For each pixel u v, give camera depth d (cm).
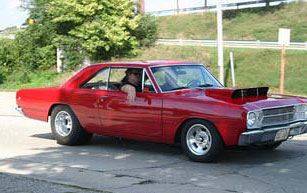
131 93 903
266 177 738
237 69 2933
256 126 793
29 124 1358
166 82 897
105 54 3631
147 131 891
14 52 3794
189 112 832
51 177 739
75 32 3525
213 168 803
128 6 3656
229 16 4719
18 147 1016
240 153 928
